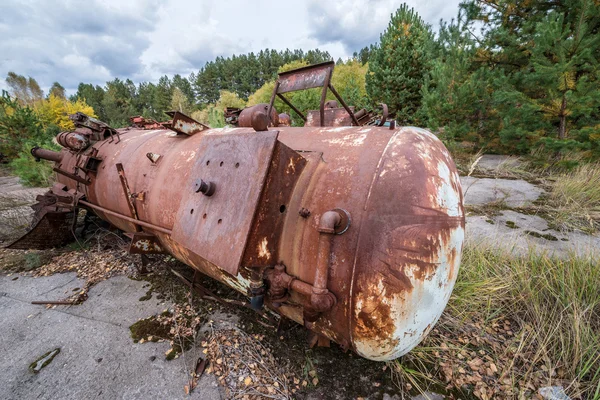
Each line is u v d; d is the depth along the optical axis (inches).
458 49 281.3
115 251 148.2
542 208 177.8
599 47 204.7
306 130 72.6
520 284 107.0
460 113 284.0
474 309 98.3
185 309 102.3
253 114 57.8
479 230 153.0
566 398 70.9
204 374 78.3
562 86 205.5
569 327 88.2
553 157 246.4
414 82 418.6
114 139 129.6
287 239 56.3
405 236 49.8
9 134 413.1
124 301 109.0
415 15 418.6
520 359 82.7
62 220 148.2
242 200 52.3
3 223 194.1
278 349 83.5
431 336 89.6
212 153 63.4
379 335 52.5
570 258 112.7
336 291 51.3
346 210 51.2
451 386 74.4
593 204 176.1
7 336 93.9
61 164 147.8
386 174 51.7
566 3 221.3
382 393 72.0
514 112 240.1
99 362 83.0
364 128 63.5
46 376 79.4
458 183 62.3
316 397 70.9
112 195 111.9
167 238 90.4
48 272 132.1
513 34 262.5
